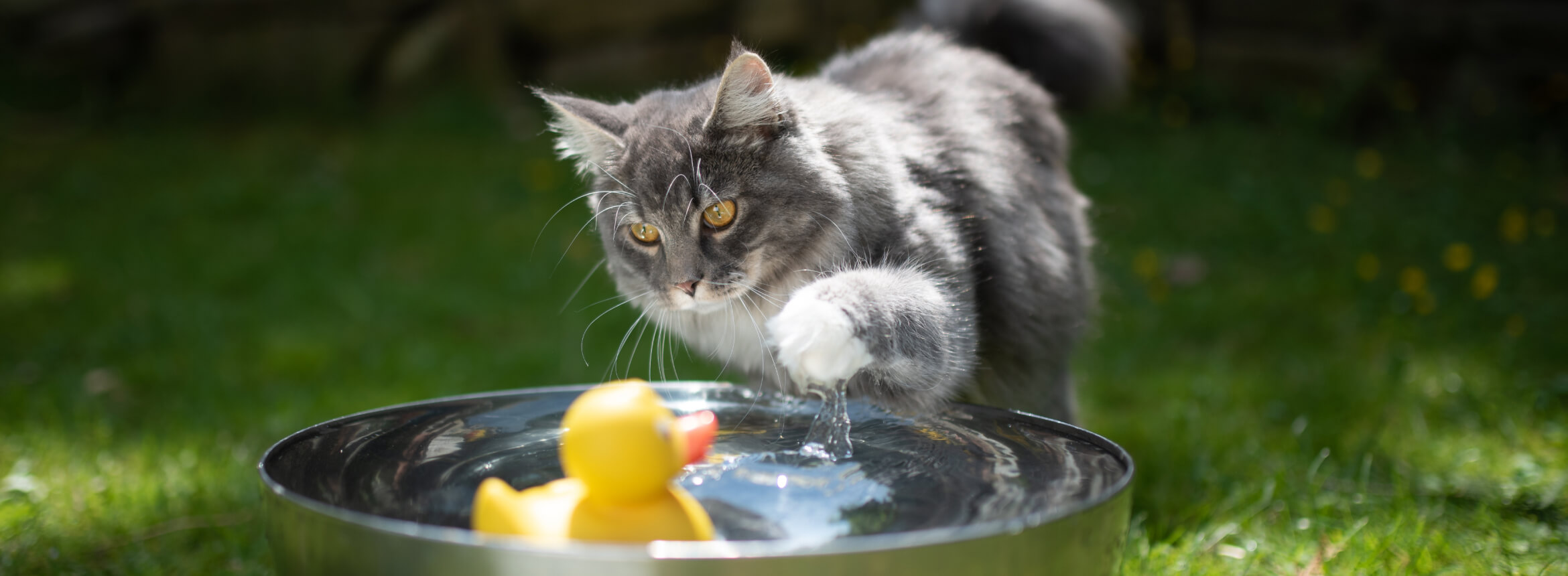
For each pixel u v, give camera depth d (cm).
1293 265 553
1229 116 841
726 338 273
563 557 137
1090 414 378
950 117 278
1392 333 441
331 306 530
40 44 974
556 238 621
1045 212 295
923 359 219
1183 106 853
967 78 299
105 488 307
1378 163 735
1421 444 322
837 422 219
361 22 927
